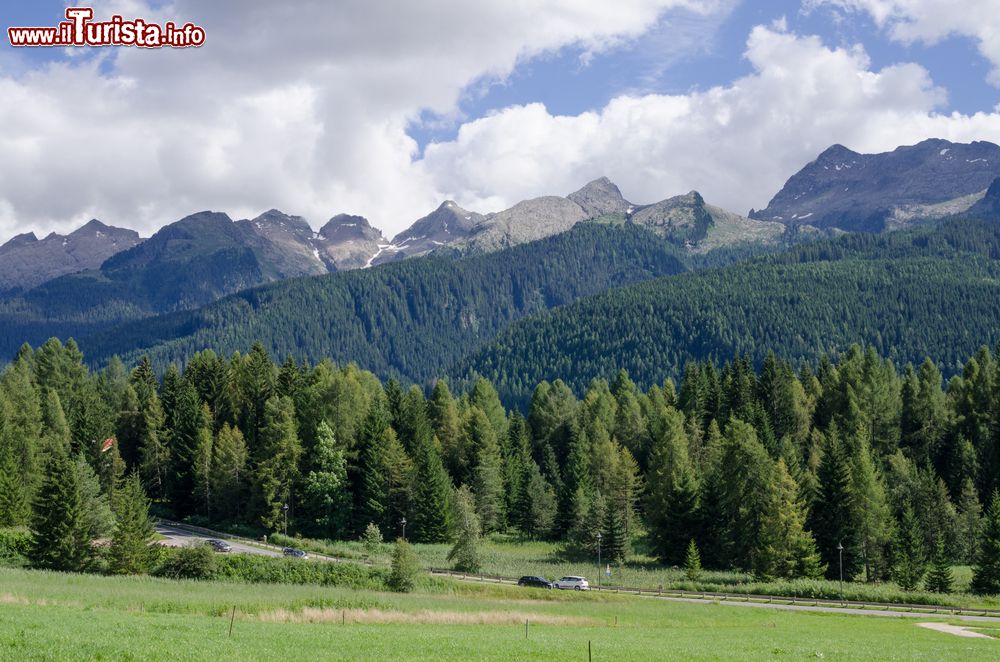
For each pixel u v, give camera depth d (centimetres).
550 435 19000
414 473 14688
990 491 16238
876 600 10131
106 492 13438
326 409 15700
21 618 5203
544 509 15425
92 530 10362
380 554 12450
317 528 14200
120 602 6756
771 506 12088
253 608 7006
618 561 13388
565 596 9819
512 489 16262
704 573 12525
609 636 6512
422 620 7100
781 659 5366
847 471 12656
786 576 11794
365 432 15125
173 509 15038
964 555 13862
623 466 15262
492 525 15238
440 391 18288
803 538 11869
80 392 16650
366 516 14475
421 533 14262
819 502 12688
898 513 13975
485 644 5484
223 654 4566
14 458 12562
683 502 13262
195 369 18362
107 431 15012
